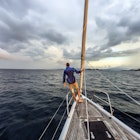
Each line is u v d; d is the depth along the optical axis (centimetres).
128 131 328
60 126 603
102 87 1802
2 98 1146
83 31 521
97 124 366
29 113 762
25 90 1588
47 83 2436
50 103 985
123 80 3120
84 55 539
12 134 525
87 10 507
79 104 537
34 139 497
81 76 578
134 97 1176
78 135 313
